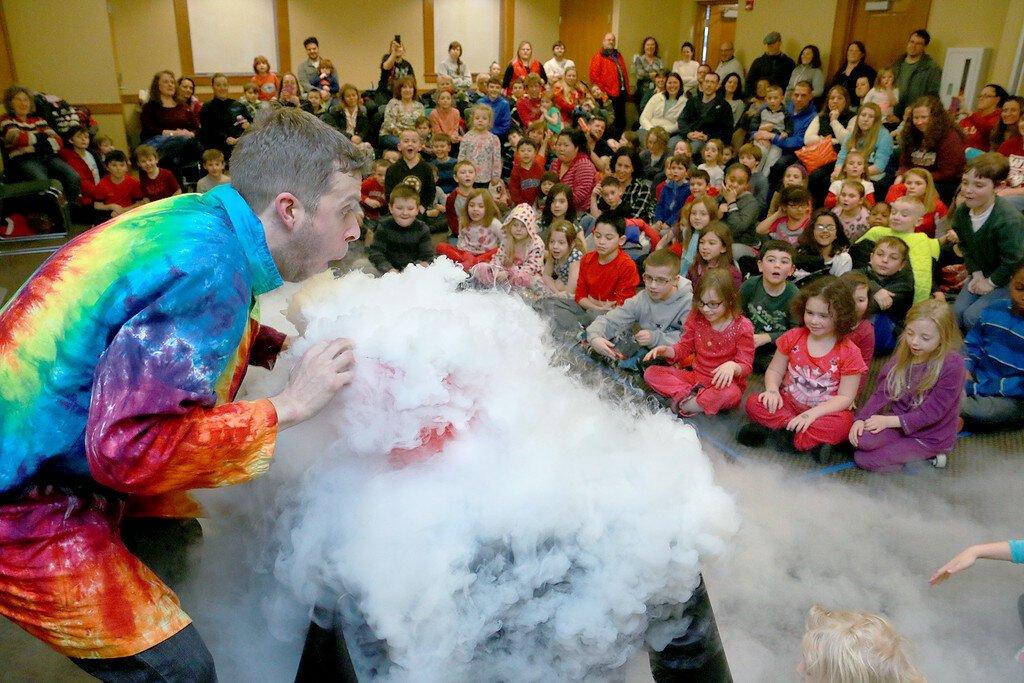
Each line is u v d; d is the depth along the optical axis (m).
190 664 1.11
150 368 0.92
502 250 3.54
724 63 8.77
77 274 0.97
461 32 11.21
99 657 1.08
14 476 1.01
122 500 1.13
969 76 6.52
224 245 1.00
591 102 8.34
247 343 1.17
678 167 5.07
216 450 0.96
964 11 6.74
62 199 5.22
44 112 5.88
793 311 2.67
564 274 3.64
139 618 1.08
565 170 5.50
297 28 10.24
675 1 10.58
